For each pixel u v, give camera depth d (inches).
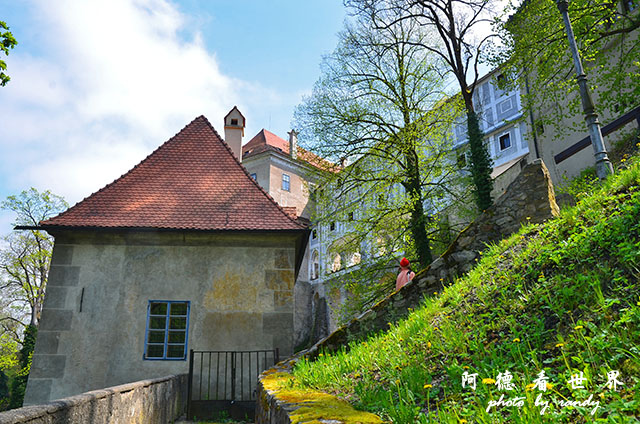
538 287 151.3
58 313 417.7
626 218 156.3
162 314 429.7
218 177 520.4
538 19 648.4
